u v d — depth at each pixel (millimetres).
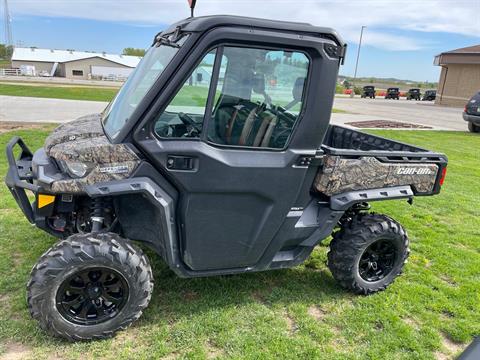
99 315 2729
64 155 2568
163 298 3252
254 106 2670
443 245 4672
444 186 7273
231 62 2547
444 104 34188
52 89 25109
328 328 3047
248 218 2859
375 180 3215
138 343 2746
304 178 2932
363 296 3496
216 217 2783
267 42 2533
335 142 4695
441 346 2932
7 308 3010
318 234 3162
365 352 2809
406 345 2904
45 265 2521
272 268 3170
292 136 2783
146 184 2586
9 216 4594
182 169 2604
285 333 2941
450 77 33438
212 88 2553
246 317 3090
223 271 3012
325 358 2725
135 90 2812
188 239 2785
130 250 2660
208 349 2740
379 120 17250
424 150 3664
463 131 15164
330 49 2664
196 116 2582
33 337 2721
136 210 2834
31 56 71062
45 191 2637
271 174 2764
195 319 3020
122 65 71688
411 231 5059
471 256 4402
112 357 2605
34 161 2846
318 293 3504
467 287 3736
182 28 2547
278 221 2934
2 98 17391
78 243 2561
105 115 3164
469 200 6504
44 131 9398
